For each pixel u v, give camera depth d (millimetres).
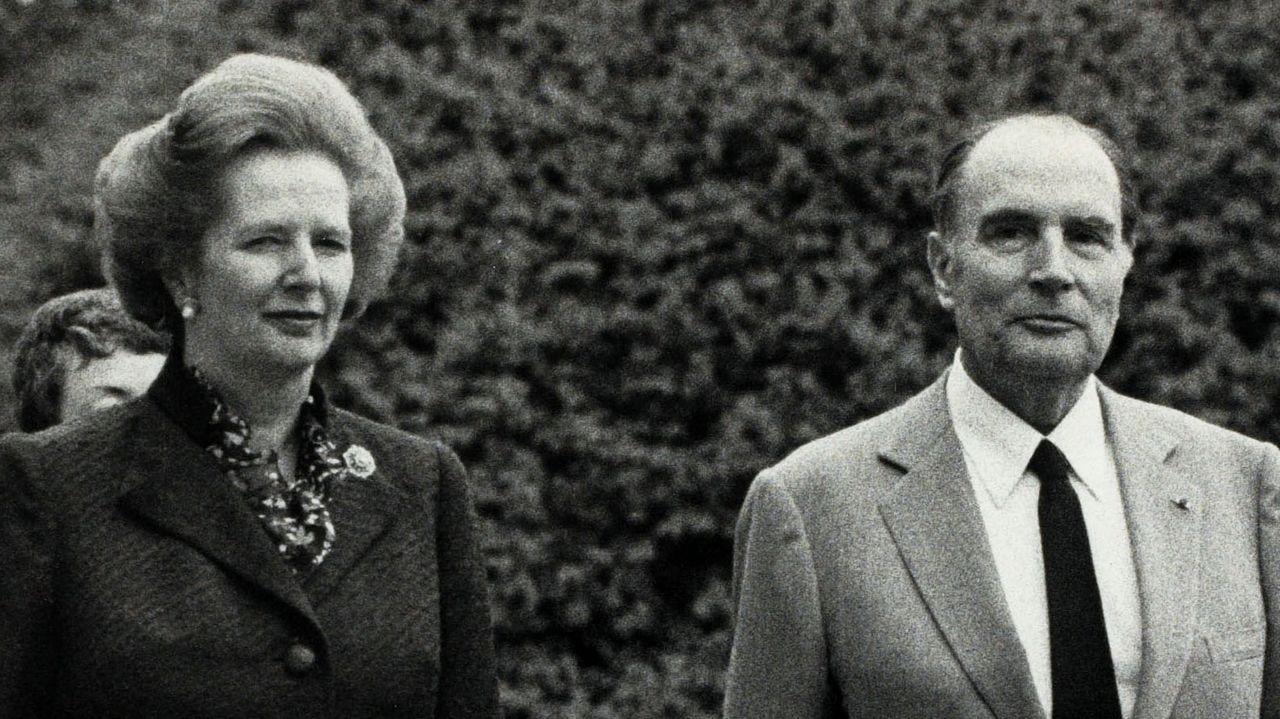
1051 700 3064
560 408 6633
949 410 3346
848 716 3199
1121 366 6582
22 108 9648
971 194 3205
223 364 2643
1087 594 3102
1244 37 6891
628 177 6754
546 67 6945
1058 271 3086
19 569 2488
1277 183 6605
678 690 6508
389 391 6527
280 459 2719
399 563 2719
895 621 3146
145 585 2521
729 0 6961
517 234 6684
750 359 6602
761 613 3277
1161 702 3023
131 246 2678
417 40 7012
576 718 6477
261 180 2594
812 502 3311
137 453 2619
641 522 6578
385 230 2846
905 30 6816
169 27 8344
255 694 2510
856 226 6633
